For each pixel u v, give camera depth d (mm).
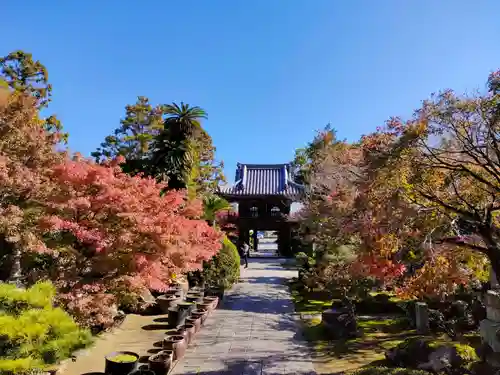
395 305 11141
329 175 6605
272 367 6805
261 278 18688
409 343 6391
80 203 6262
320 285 12055
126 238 6398
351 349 7789
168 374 6426
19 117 7004
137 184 7359
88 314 6223
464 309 8719
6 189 6496
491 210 4523
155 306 10609
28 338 4008
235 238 29797
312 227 11641
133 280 6551
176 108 15938
